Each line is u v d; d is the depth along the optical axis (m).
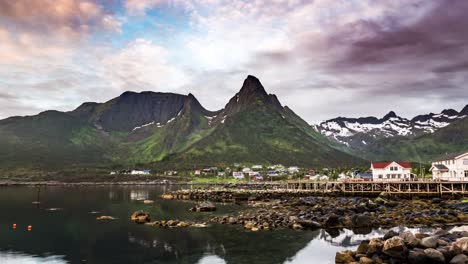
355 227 65.75
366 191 121.81
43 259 47.03
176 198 148.00
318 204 95.38
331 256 46.56
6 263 45.41
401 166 139.50
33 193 180.00
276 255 47.38
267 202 122.31
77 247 53.16
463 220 68.50
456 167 123.50
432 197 108.25
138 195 166.75
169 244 54.38
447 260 36.38
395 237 38.69
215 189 179.12
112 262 45.25
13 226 71.94
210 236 59.72
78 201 132.12
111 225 72.50
